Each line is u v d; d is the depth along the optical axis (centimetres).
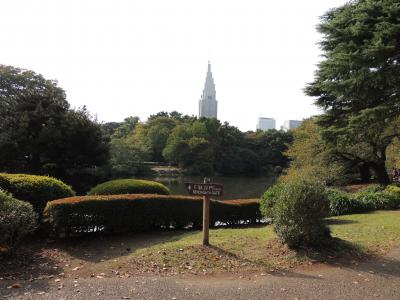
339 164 2473
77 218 935
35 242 895
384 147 2347
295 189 777
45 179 1031
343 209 1412
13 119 2431
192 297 530
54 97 2608
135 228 1052
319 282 612
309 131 2628
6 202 748
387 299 543
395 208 1548
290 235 760
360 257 762
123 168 4550
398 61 1494
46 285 565
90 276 638
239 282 605
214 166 7281
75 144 2397
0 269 657
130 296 524
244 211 1291
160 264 687
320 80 1786
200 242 819
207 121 7206
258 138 8075
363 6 1546
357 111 1772
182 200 1136
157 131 7356
